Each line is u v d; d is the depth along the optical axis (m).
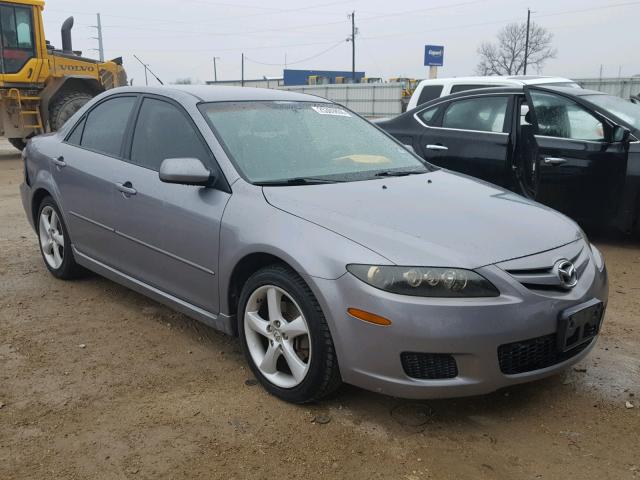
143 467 2.70
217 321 3.56
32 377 3.50
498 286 2.80
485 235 3.03
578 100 6.40
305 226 3.06
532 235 3.14
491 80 9.83
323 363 2.97
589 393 3.36
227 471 2.68
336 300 2.85
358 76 71.00
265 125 3.99
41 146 5.14
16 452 2.80
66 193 4.71
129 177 4.08
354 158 4.06
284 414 3.12
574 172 6.36
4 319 4.34
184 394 3.32
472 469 2.69
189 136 3.83
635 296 4.93
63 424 3.03
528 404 3.24
